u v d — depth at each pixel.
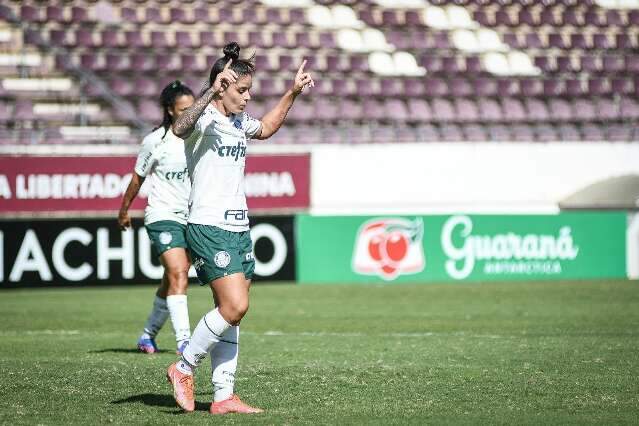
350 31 85.75
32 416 21.05
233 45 20.84
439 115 80.62
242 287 20.83
